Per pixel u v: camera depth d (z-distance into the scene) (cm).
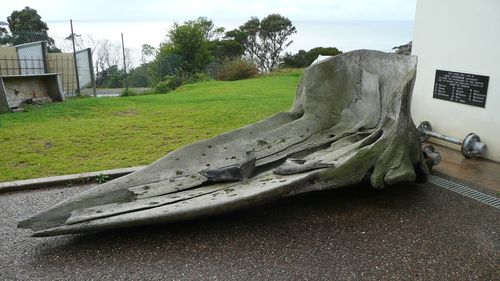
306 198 435
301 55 2255
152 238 360
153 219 345
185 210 350
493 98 544
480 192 454
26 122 773
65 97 1121
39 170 529
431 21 613
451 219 393
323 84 512
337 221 388
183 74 1869
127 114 859
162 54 2084
